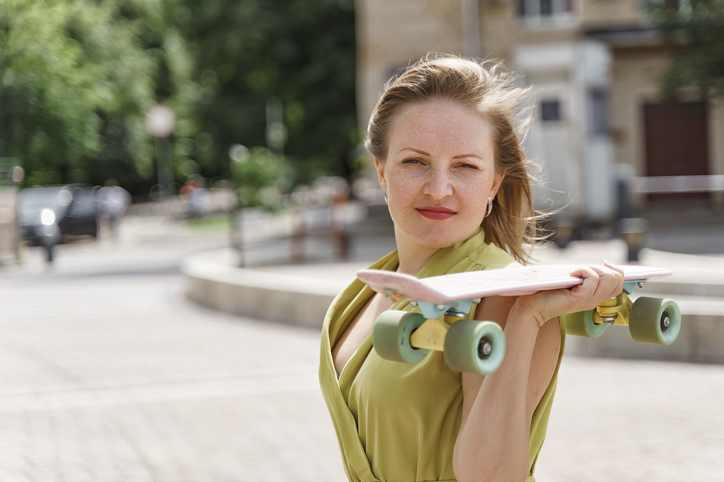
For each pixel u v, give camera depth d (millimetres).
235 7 31875
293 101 32719
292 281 10047
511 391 1242
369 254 15953
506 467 1235
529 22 19016
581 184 15219
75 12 31547
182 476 4469
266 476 4398
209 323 9898
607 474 4156
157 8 35844
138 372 7258
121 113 35375
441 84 1455
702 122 19047
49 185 36312
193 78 35781
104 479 4473
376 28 19984
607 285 1219
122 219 35062
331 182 47594
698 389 5793
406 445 1429
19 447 5121
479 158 1448
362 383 1495
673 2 13672
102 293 13352
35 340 9164
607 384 6047
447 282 1145
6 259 18688
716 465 4199
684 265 9695
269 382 6645
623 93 19078
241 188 29922
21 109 27859
